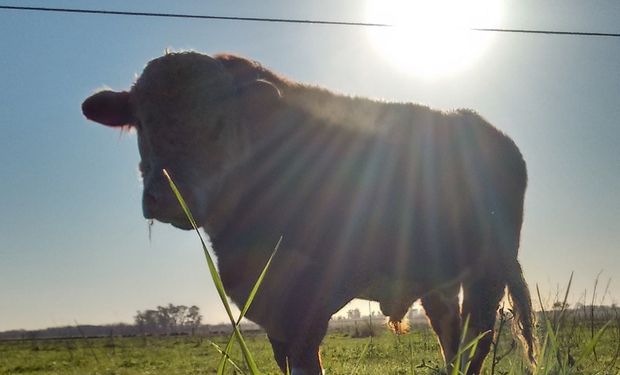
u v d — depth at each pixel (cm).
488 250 277
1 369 973
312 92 243
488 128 290
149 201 203
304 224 227
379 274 242
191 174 210
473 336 274
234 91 223
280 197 227
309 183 230
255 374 110
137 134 230
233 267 226
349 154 238
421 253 252
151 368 802
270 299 223
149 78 220
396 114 259
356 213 234
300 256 225
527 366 240
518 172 297
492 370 179
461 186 266
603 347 427
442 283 263
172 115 214
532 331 280
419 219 250
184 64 220
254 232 225
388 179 244
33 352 1427
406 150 251
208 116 215
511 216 291
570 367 175
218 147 217
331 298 227
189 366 796
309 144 233
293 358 219
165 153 212
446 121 272
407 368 348
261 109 220
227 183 222
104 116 233
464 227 267
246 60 241
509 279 286
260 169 226
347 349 633
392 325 299
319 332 222
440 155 261
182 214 205
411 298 258
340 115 242
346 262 231
